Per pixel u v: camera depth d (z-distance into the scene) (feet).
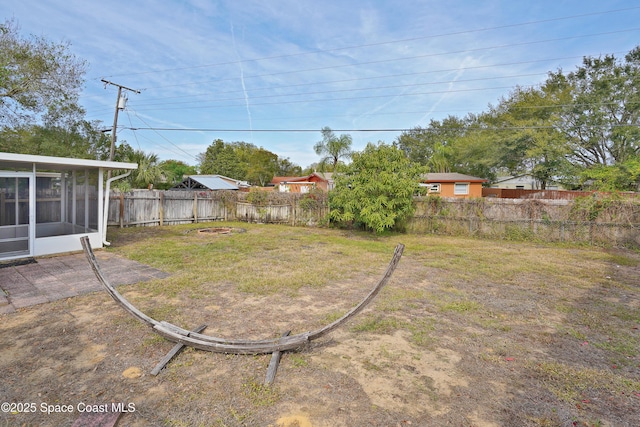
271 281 18.65
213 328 12.54
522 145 72.13
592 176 60.23
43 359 9.95
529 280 20.04
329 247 30.32
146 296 15.83
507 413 7.87
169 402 8.07
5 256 22.34
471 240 35.65
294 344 9.99
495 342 11.71
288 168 184.75
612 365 10.27
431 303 15.69
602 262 25.29
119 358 10.07
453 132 120.57
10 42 39.73
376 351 10.89
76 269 20.42
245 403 8.07
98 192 26.55
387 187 35.35
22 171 22.84
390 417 7.64
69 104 47.29
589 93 67.21
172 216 46.01
